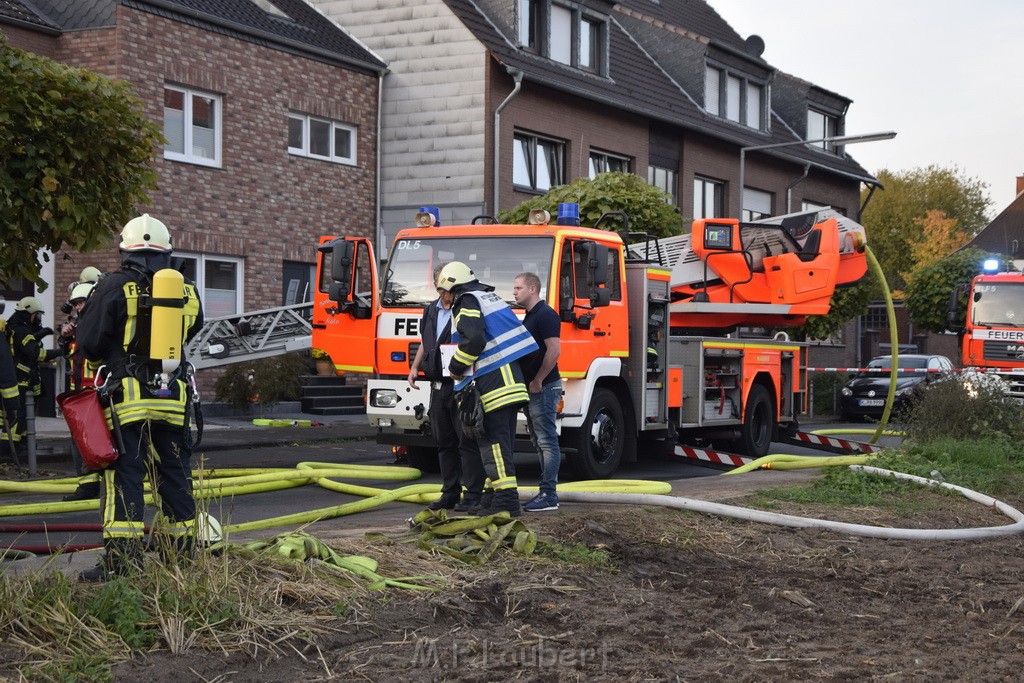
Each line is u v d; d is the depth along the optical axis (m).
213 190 18.72
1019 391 20.78
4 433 11.38
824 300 14.79
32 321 11.25
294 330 17.56
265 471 10.62
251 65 19.36
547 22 24.00
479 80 21.75
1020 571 7.62
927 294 30.31
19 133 10.77
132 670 4.42
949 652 5.59
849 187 35.66
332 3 23.14
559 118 23.62
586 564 6.76
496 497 7.74
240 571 5.39
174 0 18.47
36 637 4.55
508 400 7.64
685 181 27.69
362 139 21.89
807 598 6.55
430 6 22.12
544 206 17.69
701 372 13.03
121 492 5.43
